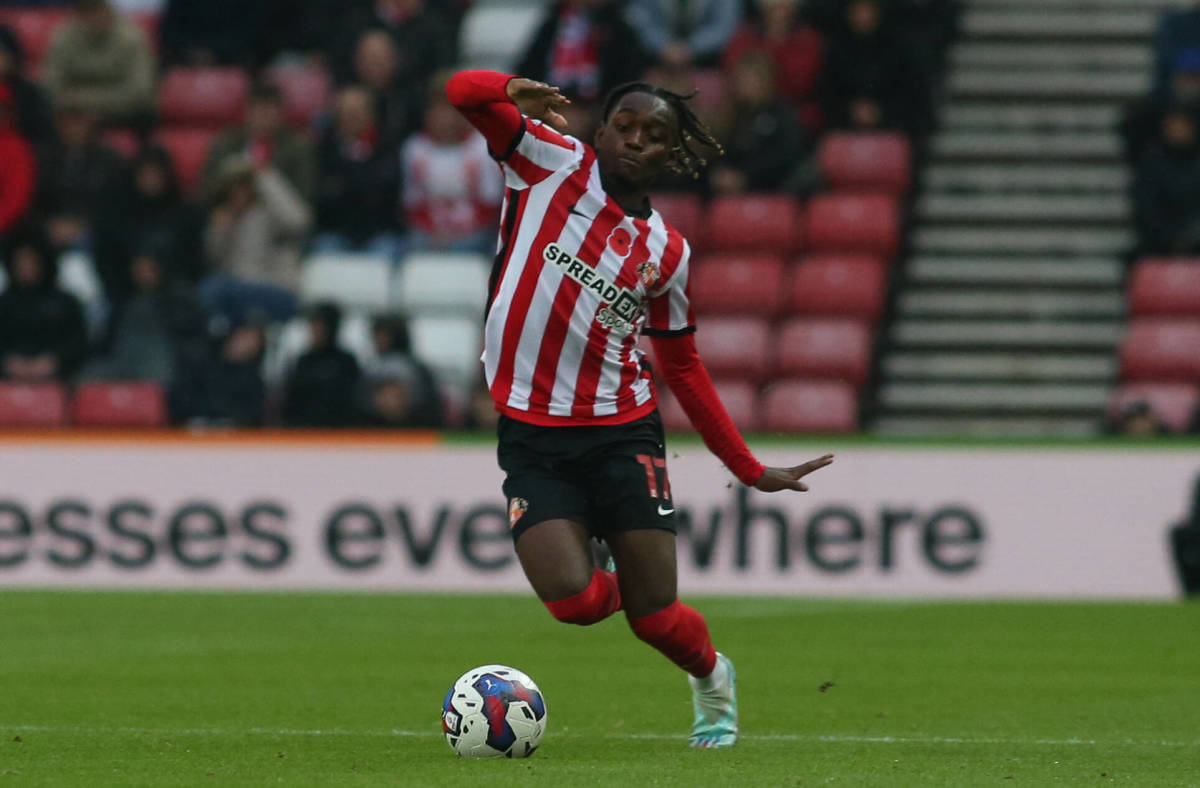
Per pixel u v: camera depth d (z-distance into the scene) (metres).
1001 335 53.22
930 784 18.03
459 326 52.81
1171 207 52.44
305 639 35.06
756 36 58.47
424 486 45.03
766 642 34.94
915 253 55.66
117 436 45.69
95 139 55.88
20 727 22.92
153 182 53.50
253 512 45.38
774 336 52.38
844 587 43.84
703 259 54.16
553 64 55.97
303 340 52.44
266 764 19.16
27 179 55.25
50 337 51.03
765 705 26.22
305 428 47.34
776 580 44.03
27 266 50.88
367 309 53.59
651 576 19.14
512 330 19.23
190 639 34.97
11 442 45.84
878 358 52.44
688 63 57.25
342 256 54.19
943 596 43.75
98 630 36.47
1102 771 19.41
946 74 59.28
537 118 19.41
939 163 57.84
